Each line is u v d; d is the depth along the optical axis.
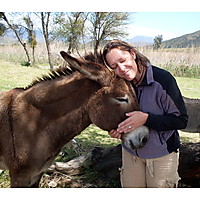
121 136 2.30
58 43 20.73
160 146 2.12
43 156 2.48
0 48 21.70
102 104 2.30
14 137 2.43
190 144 3.42
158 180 2.21
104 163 3.57
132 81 2.28
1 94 2.65
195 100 4.42
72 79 2.43
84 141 5.04
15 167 2.48
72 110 2.42
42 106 2.46
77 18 16.16
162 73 2.04
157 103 2.10
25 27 18.31
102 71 2.29
